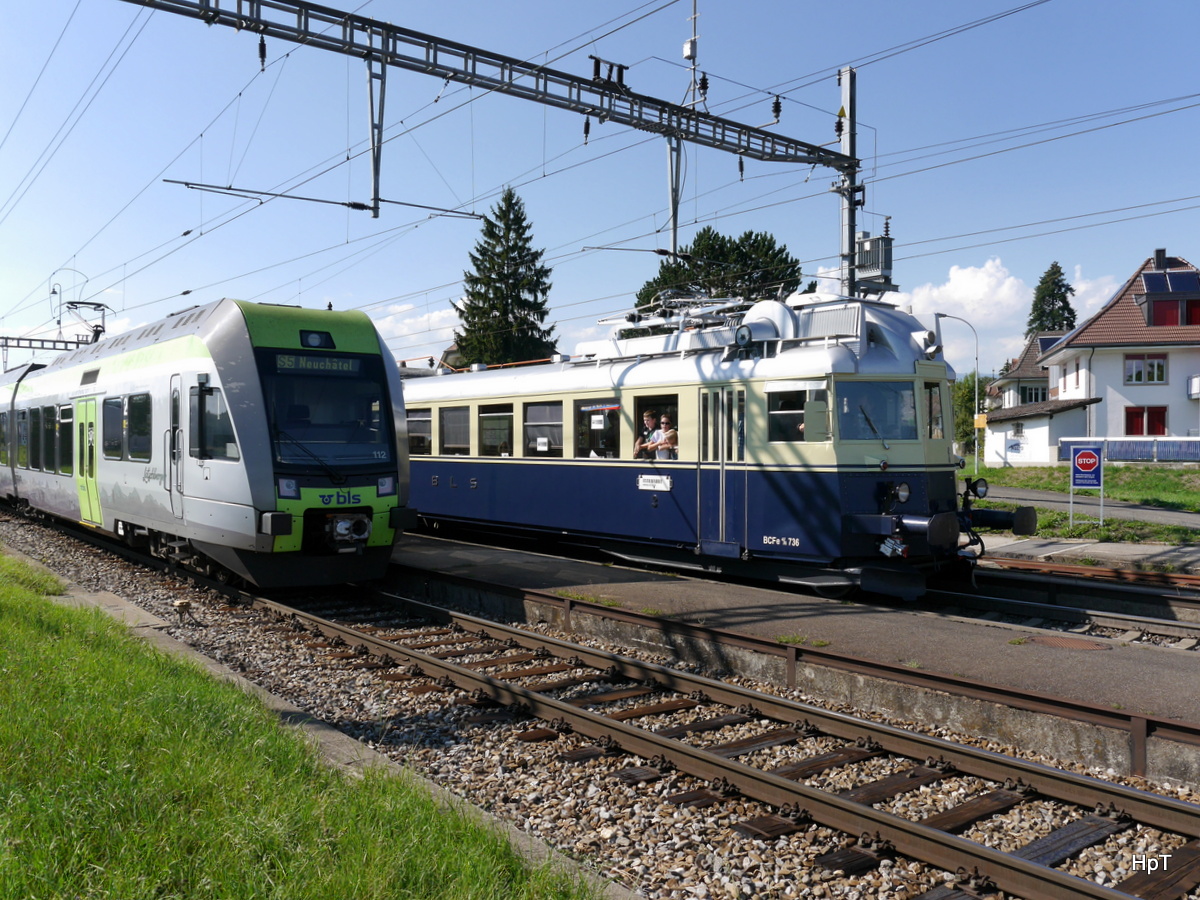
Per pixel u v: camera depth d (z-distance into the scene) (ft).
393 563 43.86
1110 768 19.27
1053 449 145.28
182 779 14.89
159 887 11.62
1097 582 40.57
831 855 15.06
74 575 43.50
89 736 16.58
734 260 167.32
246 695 21.45
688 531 41.01
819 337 37.19
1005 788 17.76
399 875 12.21
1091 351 146.10
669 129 48.37
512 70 42.34
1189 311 143.13
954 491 38.75
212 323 37.29
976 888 13.97
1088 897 12.90
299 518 34.35
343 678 26.63
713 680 24.32
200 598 38.29
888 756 19.99
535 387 49.67
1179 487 107.14
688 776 18.71
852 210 56.85
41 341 116.16
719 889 14.16
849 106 56.49
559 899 12.19
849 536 35.53
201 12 34.50
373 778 15.94
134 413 43.06
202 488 36.14
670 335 43.52
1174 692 21.36
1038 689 21.93
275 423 34.76
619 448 44.60
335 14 37.22
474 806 15.57
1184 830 15.53
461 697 24.34
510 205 199.52
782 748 20.77
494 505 52.65
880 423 36.42
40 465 60.08
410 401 60.03
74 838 12.48
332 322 38.01
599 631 32.22
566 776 18.81
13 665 21.12
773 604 33.17
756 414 38.27
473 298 199.21
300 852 12.51
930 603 37.50
